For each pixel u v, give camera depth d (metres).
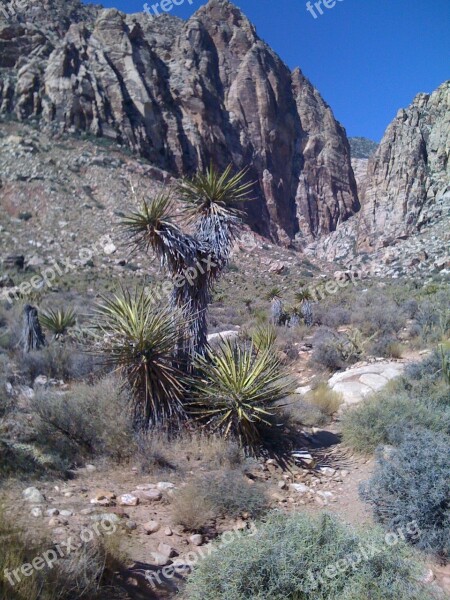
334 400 10.08
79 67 76.06
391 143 88.00
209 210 8.92
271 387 8.19
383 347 13.95
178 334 8.15
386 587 3.79
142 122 77.81
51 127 68.19
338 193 111.69
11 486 5.65
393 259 62.88
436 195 80.94
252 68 108.56
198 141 85.19
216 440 7.46
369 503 5.71
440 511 5.16
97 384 8.46
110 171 61.56
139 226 8.37
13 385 9.62
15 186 54.41
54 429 7.14
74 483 6.12
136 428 7.53
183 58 100.75
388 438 7.71
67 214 51.75
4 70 74.00
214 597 3.72
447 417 7.92
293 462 7.51
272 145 105.00
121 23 87.62
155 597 4.08
